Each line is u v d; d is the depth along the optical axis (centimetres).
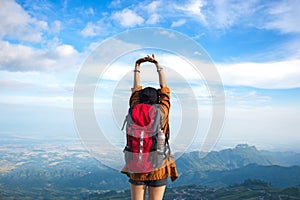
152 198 362
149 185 363
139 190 366
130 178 368
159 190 362
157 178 350
